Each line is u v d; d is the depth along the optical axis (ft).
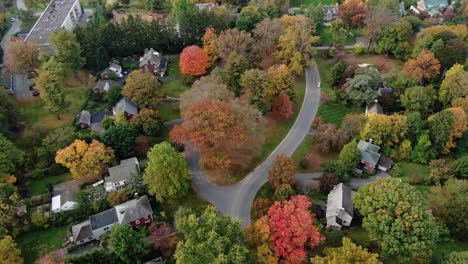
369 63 494.18
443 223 299.38
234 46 440.04
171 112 416.05
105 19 563.89
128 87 395.55
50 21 512.63
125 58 491.31
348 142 371.56
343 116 417.69
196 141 318.65
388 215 263.90
